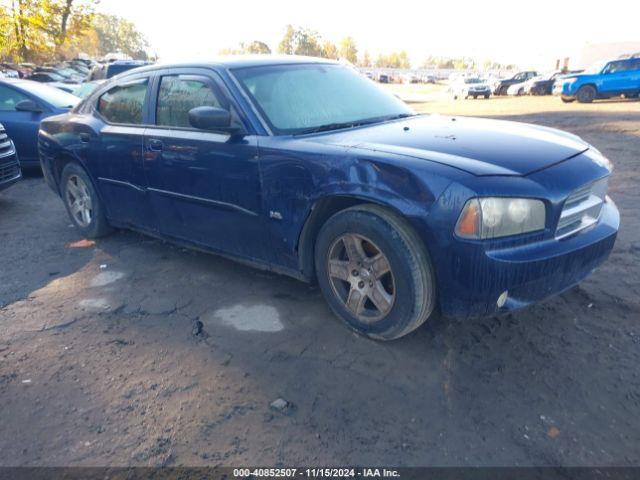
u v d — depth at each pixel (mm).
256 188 3320
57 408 2611
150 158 4023
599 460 2172
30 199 6945
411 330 2902
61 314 3600
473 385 2660
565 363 2809
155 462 2240
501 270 2521
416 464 2182
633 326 3129
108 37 103000
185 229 4043
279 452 2271
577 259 2764
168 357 3027
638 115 14602
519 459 2188
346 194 2844
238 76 3602
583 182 2773
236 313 3506
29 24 36156
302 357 2961
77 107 5086
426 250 2695
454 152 2803
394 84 73188
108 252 4777
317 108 3656
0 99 8117
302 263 3316
